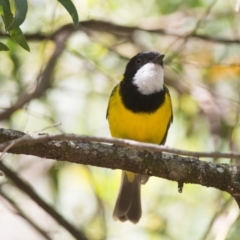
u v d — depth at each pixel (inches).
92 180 456.1
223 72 475.8
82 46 498.9
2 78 455.2
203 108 454.6
